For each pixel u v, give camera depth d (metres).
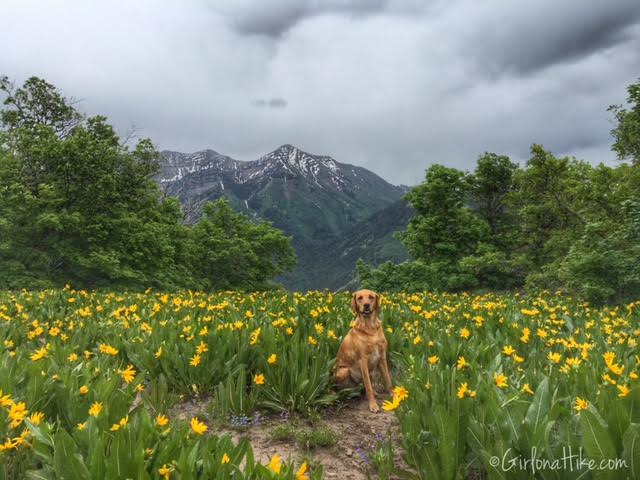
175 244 34.09
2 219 21.70
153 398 4.48
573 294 14.27
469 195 34.44
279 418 4.71
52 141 26.20
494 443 2.76
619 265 12.89
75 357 4.50
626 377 3.71
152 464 2.42
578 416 2.81
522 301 11.07
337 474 3.55
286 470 2.31
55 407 3.42
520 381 3.88
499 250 31.02
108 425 2.88
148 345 5.59
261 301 9.73
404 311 8.58
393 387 5.40
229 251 41.31
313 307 8.84
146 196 33.03
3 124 32.16
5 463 2.62
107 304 10.00
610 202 23.39
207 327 6.01
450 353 5.20
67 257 23.66
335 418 4.78
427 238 30.98
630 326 7.11
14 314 8.98
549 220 30.05
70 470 2.24
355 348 5.20
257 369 5.20
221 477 2.25
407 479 3.18
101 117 31.95
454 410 2.91
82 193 25.44
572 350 5.29
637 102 22.41
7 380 3.51
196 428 2.70
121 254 24.78
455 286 27.58
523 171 29.42
